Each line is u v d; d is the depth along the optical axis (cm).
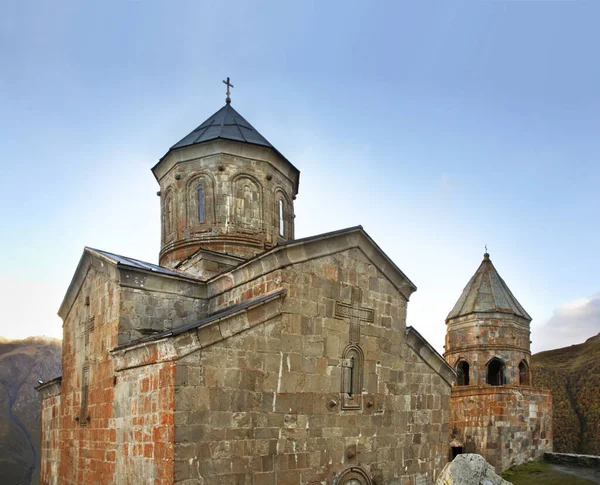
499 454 2511
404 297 1559
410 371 1554
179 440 1001
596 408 5006
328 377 1298
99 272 1509
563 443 4900
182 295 1475
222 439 1064
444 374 1670
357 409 1359
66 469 1588
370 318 1435
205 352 1072
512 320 2927
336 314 1347
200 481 1016
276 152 1864
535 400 2780
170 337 1033
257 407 1138
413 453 1512
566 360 6341
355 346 1380
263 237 1806
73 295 1716
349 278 1396
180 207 1830
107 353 1366
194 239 1773
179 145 1859
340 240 1377
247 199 1809
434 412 1614
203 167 1825
